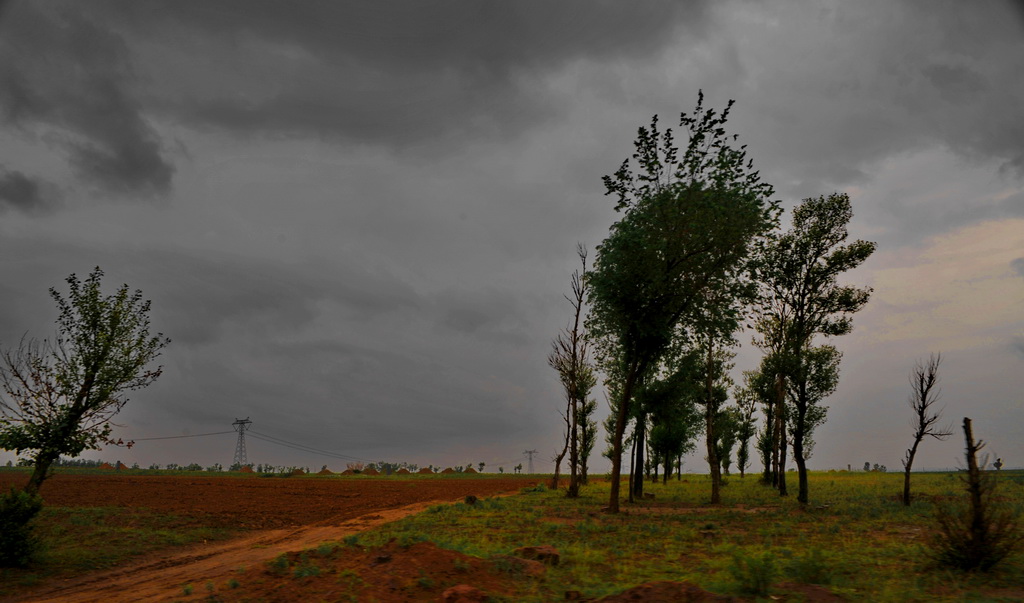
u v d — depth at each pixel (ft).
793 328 105.81
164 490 146.20
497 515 79.51
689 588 26.86
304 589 31.22
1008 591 30.40
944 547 36.94
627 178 88.79
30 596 39.01
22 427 52.47
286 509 105.50
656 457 188.85
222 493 141.69
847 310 107.14
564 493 136.67
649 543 51.47
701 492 138.21
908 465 83.71
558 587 33.01
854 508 83.92
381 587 30.71
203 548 60.59
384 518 85.46
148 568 48.75
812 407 123.75
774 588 28.89
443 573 33.22
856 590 30.22
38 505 47.78
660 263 86.69
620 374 121.90
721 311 87.61
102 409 55.57
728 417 178.09
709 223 85.10
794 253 108.17
